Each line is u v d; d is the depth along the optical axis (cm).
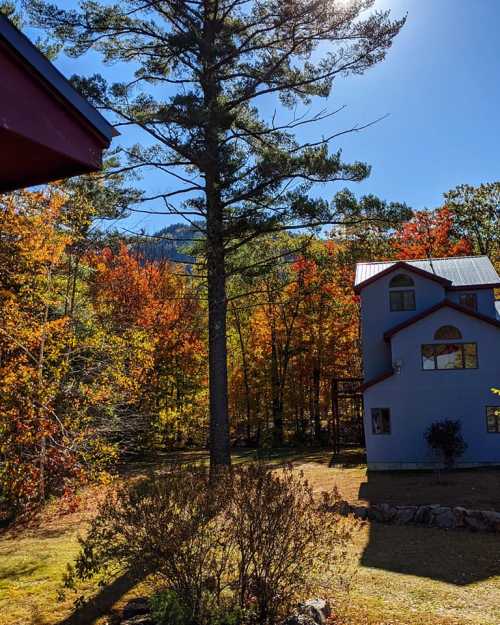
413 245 3728
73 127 369
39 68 335
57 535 1222
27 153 359
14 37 320
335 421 2822
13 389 1265
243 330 3906
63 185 1463
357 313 3378
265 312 3528
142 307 2695
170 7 1608
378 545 1088
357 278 2619
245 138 1769
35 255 1377
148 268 3064
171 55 1627
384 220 1558
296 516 641
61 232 1534
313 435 3656
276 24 1538
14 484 1259
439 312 2325
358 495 1700
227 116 1466
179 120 1435
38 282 1486
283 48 1645
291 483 668
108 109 1506
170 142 1508
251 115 1770
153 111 1548
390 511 1310
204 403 3238
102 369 1619
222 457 1570
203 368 3325
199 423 3266
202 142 1478
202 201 1623
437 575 877
